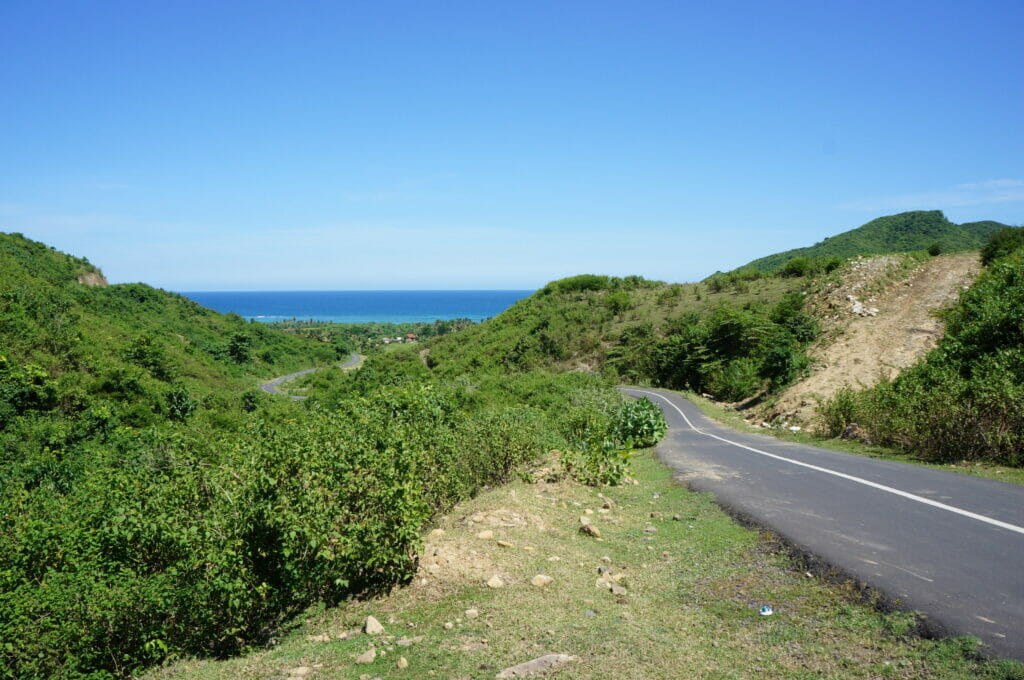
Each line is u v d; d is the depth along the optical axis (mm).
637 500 8453
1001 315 13859
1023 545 5223
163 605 4184
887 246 91125
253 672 3936
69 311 39281
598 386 32094
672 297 56656
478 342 64312
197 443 7566
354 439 6230
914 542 5434
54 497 6656
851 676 3357
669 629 4199
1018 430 9406
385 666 3826
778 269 55688
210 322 80625
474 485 9250
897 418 12008
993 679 3133
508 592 4852
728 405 29828
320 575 4965
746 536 6215
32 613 3926
